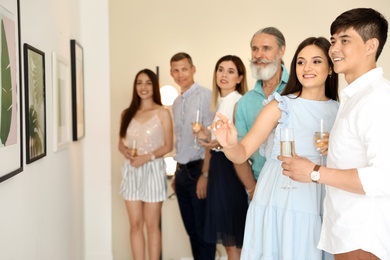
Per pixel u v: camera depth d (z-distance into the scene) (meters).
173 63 4.04
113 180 4.69
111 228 4.60
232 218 3.21
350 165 1.79
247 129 2.93
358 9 1.83
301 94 2.24
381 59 4.84
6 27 1.94
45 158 2.78
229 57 3.50
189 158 3.98
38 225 2.59
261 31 2.87
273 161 2.25
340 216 1.82
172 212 4.79
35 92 2.49
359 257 1.78
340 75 4.64
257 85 2.90
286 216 2.12
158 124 4.00
